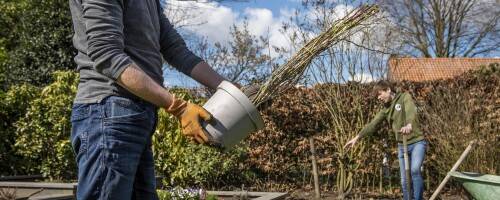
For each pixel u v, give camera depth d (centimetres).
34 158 956
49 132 944
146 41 225
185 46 260
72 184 673
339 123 981
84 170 212
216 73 253
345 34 253
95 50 203
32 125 944
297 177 1010
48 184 683
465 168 896
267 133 998
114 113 210
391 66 1056
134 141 214
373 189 986
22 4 1459
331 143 990
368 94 977
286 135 1003
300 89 1007
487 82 951
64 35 1212
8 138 961
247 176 990
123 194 212
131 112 212
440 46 2656
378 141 973
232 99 223
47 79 1208
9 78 1216
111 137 209
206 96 1005
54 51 1211
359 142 970
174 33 260
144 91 204
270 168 994
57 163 939
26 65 1219
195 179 938
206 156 938
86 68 217
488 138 895
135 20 221
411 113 739
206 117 213
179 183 945
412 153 739
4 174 960
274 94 241
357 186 976
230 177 981
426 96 990
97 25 204
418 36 2578
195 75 252
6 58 1234
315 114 1000
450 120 918
